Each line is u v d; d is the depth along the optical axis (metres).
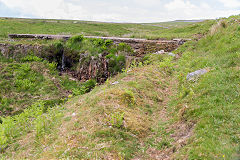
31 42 22.92
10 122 8.03
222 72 7.35
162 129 6.13
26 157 5.47
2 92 15.96
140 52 18.09
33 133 7.10
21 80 17.58
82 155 4.80
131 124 6.19
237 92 5.82
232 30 12.10
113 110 6.86
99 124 6.19
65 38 23.27
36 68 19.50
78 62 20.39
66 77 19.56
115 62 18.09
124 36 23.95
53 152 5.15
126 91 7.85
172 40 19.20
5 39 24.52
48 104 15.16
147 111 7.48
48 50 21.67
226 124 4.72
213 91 6.45
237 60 7.81
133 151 5.13
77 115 7.26
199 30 23.34
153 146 5.39
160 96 8.75
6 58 20.78
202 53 12.36
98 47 20.06
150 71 11.38
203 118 5.24
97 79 18.38
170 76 11.16
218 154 3.79
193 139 4.66
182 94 7.71
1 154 6.05
